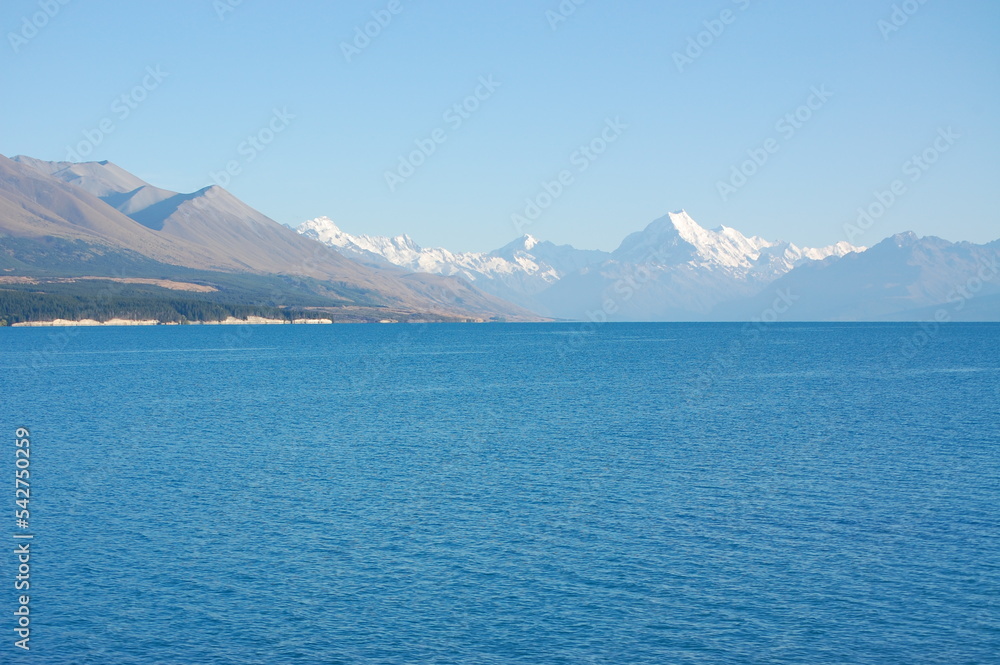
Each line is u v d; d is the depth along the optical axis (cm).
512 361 19600
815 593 3619
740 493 5341
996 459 6444
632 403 10444
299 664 3000
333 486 5547
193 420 8838
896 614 3406
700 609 3459
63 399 10975
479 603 3516
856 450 6888
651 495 5297
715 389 12288
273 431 8038
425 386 12950
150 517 4772
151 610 3444
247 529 4525
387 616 3388
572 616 3388
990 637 3203
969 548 4188
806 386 12694
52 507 4994
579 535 4419
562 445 7175
